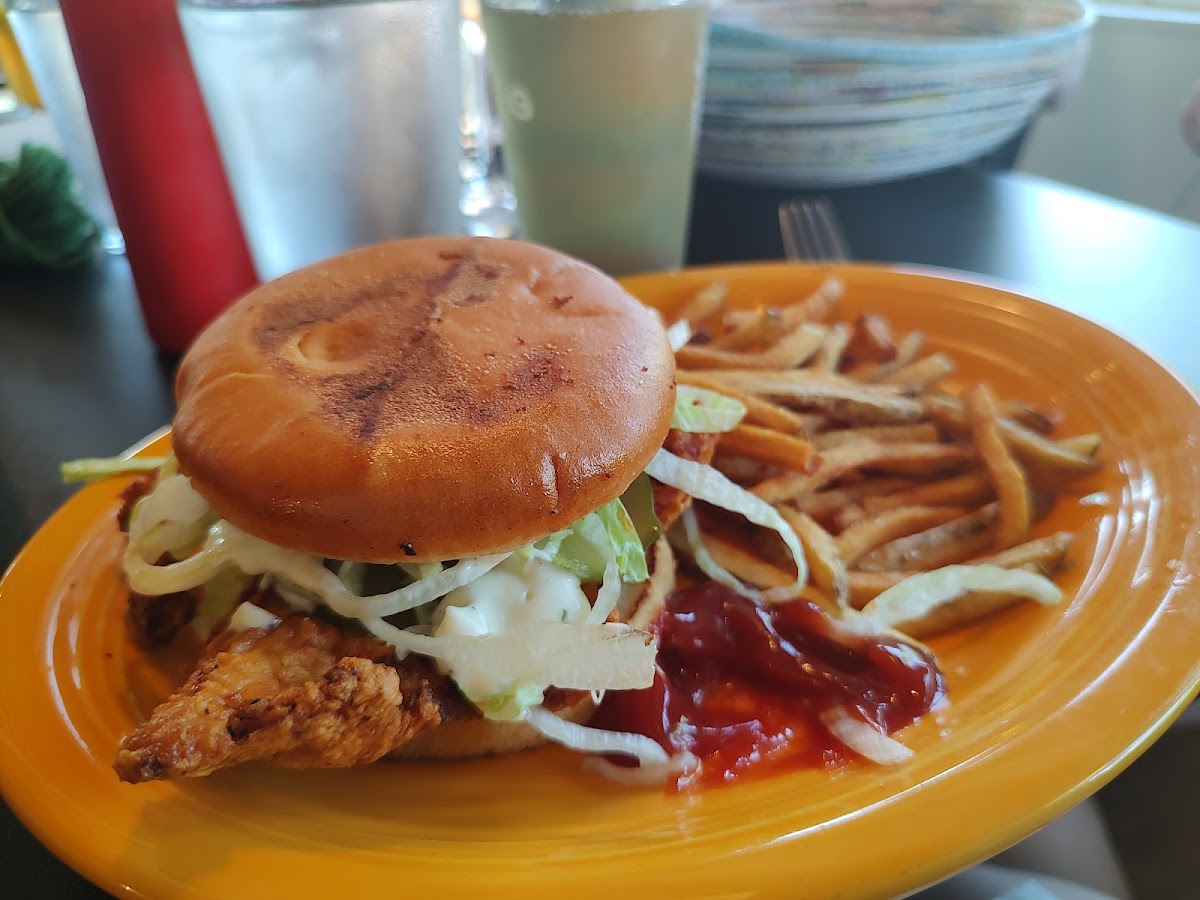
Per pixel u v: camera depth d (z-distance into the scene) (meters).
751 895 0.17
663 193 0.40
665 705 0.23
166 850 0.18
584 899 0.17
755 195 0.52
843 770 0.21
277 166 0.35
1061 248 0.43
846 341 0.35
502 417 0.20
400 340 0.22
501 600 0.21
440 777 0.22
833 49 0.41
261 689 0.18
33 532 0.28
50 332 0.40
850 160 0.46
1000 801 0.18
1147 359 0.30
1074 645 0.22
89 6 0.32
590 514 0.22
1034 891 0.24
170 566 0.22
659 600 0.25
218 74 0.33
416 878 0.17
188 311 0.37
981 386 0.30
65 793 0.19
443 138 0.37
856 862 0.17
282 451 0.19
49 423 0.34
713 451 0.28
